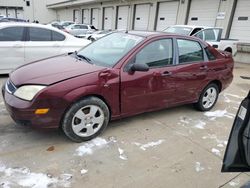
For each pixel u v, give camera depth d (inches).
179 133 144.6
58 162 107.7
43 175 98.9
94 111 123.0
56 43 247.3
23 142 120.5
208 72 170.1
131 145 126.3
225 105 202.8
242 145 70.4
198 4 553.6
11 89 117.7
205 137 142.8
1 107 160.6
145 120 158.1
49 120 111.5
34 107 107.9
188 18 581.9
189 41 161.5
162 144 130.5
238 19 481.7
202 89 172.6
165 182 101.4
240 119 72.1
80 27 727.7
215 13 518.3
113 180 99.7
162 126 151.6
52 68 125.3
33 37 237.6
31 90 109.7
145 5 703.7
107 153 117.5
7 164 103.3
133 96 134.0
